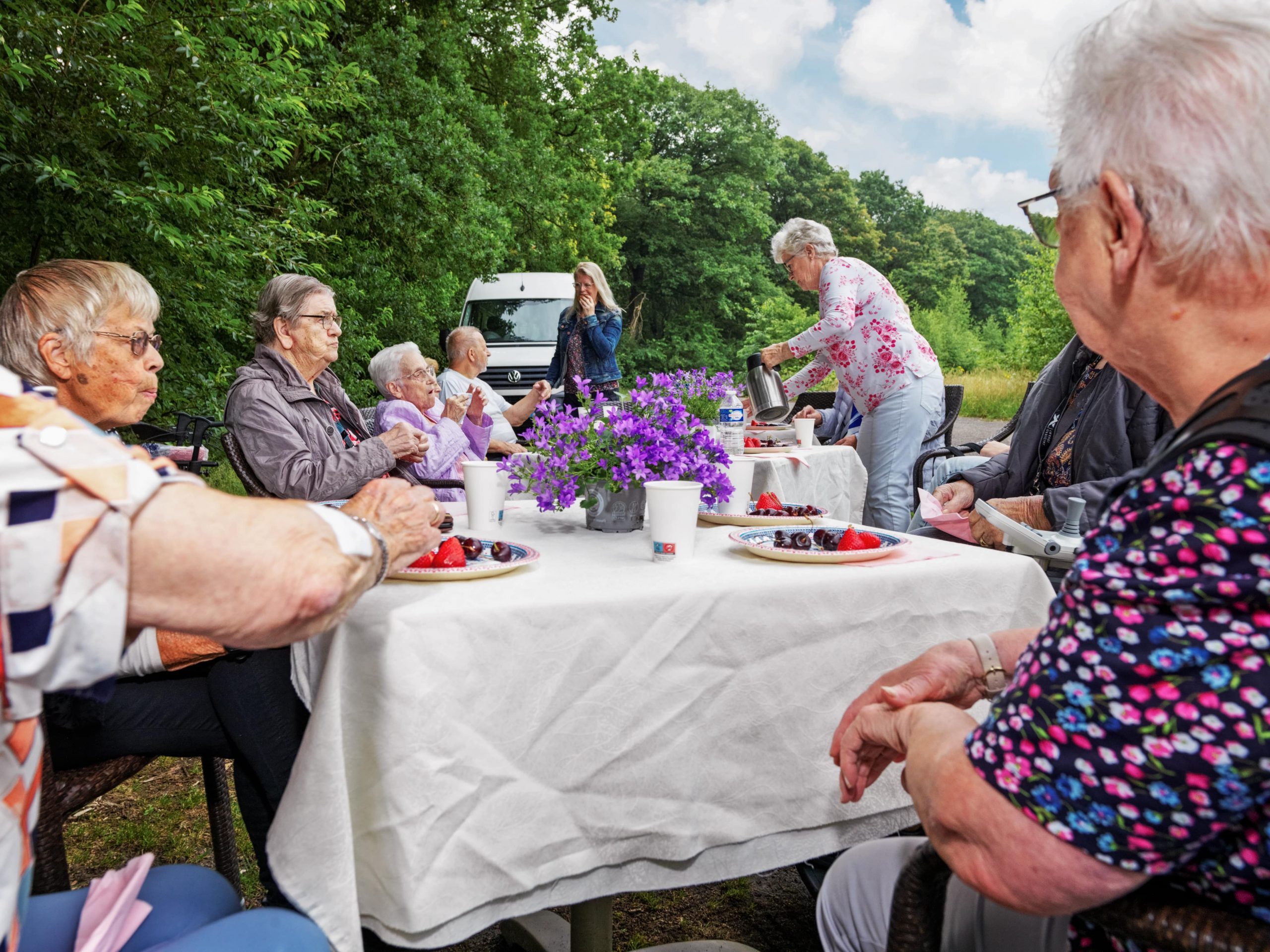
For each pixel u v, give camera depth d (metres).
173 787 2.68
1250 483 0.62
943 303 46.09
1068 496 2.27
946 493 2.69
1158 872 0.66
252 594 0.70
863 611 1.48
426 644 1.18
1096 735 0.66
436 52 14.11
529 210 17.17
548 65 19.30
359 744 1.20
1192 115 0.70
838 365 4.31
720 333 43.59
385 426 3.76
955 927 0.98
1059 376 2.54
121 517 0.65
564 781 1.32
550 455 1.86
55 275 1.68
